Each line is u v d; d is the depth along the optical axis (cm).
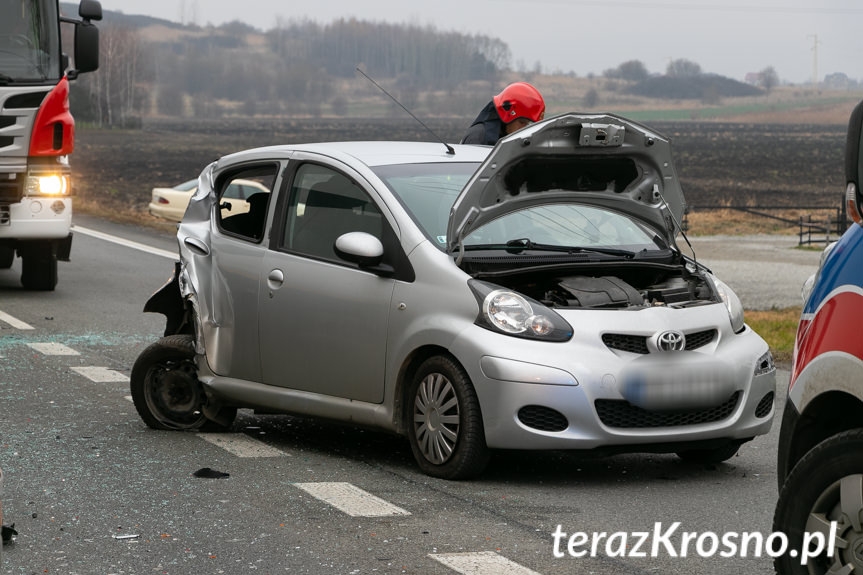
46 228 1884
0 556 550
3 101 1841
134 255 2572
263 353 953
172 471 863
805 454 548
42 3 1884
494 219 884
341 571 643
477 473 840
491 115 1226
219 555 668
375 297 881
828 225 4600
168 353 1005
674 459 944
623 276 926
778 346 1641
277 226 959
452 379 836
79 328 1584
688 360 836
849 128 496
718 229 5484
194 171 8788
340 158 941
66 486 816
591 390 809
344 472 868
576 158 887
